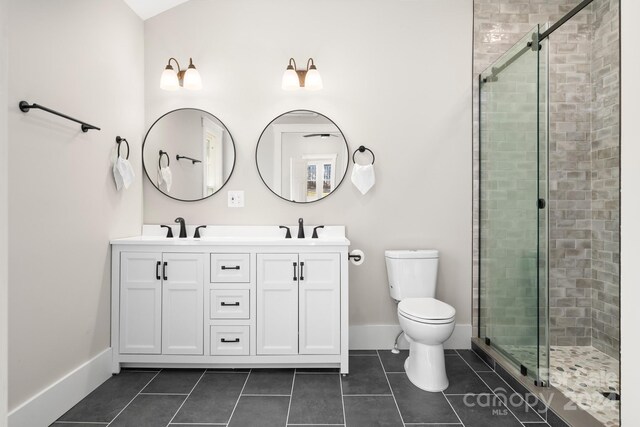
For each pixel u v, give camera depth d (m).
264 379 2.21
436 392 2.06
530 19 2.75
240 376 2.25
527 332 2.10
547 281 1.95
